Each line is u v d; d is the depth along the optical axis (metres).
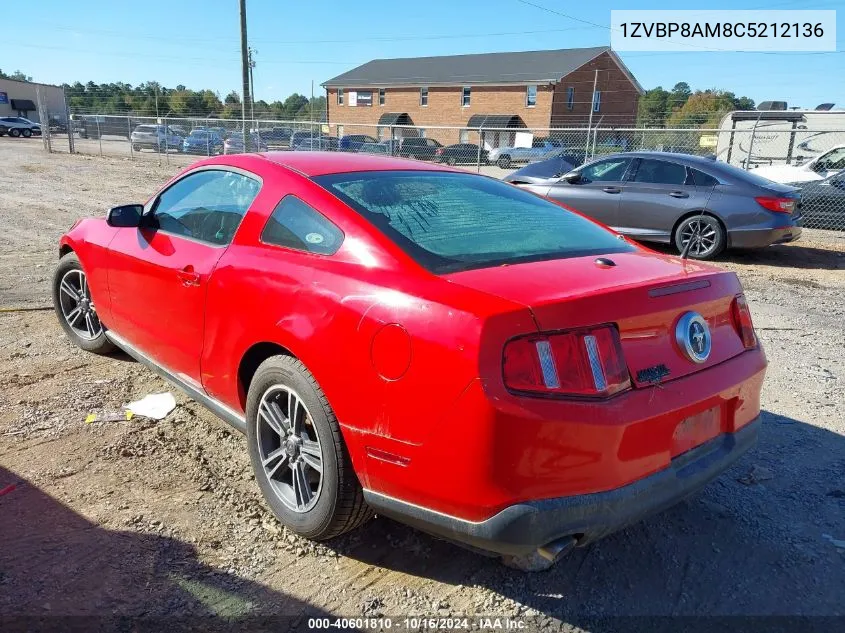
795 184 12.55
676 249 9.79
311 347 2.58
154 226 3.85
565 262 2.63
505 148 28.89
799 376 4.95
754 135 14.93
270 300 2.81
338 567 2.70
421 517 2.33
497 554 2.28
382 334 2.35
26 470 3.28
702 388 2.46
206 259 3.26
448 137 54.53
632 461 2.25
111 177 19.31
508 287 2.30
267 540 2.84
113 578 2.55
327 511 2.62
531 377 2.12
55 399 4.09
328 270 2.65
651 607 2.53
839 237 12.11
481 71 54.09
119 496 3.10
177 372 3.63
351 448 2.49
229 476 3.33
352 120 60.41
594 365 2.19
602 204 10.16
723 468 2.59
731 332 2.76
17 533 2.78
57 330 5.39
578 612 2.49
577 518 2.16
